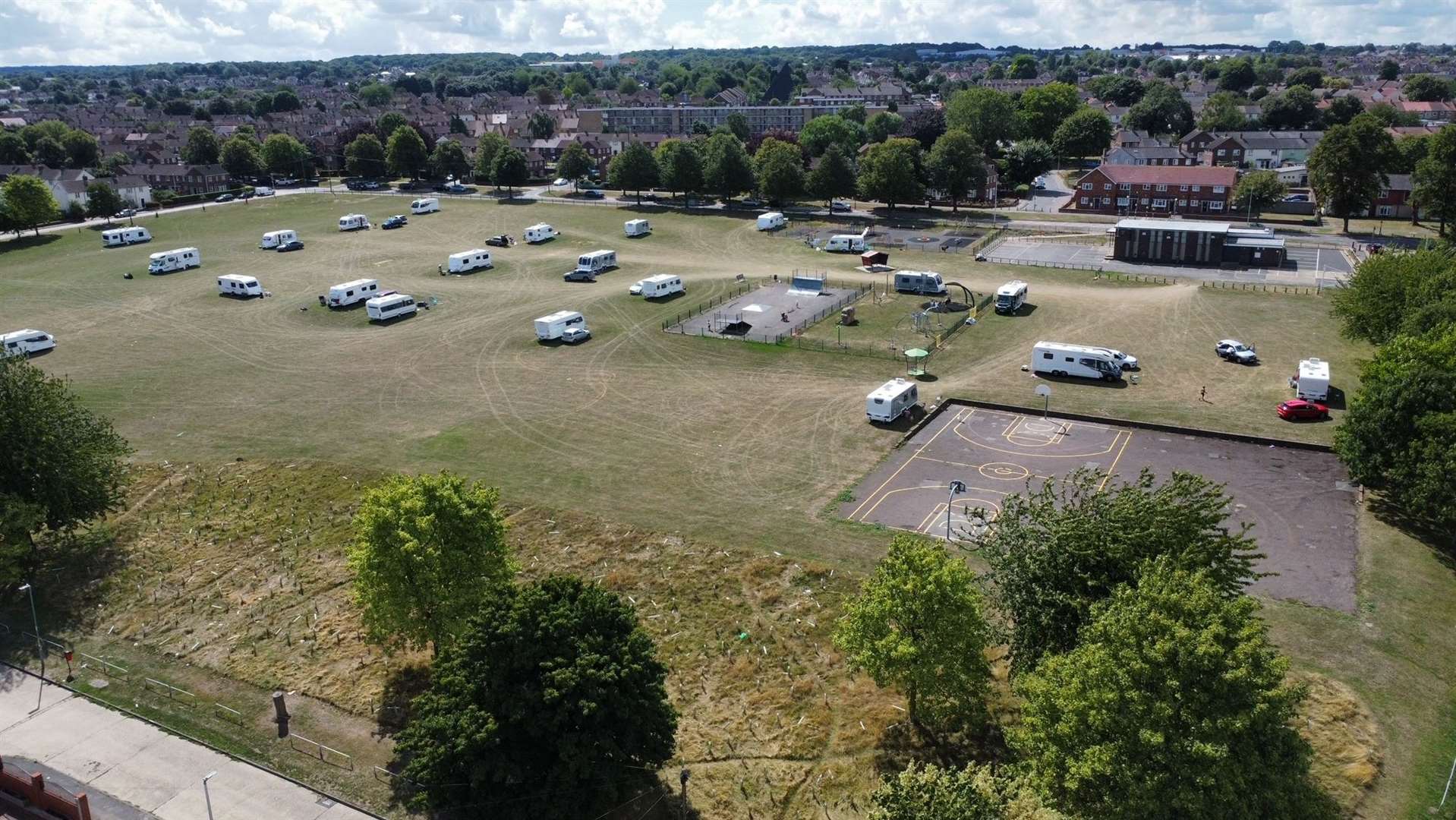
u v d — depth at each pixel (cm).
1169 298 10162
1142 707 2816
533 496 6138
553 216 16525
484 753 3334
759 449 6769
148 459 6894
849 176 15950
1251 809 2762
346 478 6494
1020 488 5991
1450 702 3944
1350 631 4391
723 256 13275
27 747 4019
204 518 6031
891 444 6775
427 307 10850
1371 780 3528
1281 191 14738
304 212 17362
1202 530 3662
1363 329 7725
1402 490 5175
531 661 3394
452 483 4366
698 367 8594
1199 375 7925
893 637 3691
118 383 8538
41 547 5719
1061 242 13462
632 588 5072
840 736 3947
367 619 4184
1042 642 3553
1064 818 2964
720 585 5050
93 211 16275
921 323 9325
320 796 3728
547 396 7981
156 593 5228
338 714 4225
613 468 6525
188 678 4500
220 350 9462
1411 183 14325
